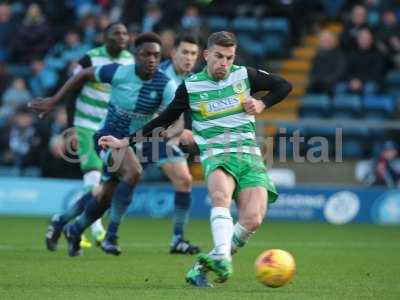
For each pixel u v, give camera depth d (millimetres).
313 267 24750
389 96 48438
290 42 54938
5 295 18734
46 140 45438
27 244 30266
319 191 43688
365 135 46719
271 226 40156
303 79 53281
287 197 43875
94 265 24359
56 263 24688
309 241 33469
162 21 50781
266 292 19422
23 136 46188
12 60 54500
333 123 42469
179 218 27969
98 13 54906
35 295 18750
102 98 29922
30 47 54000
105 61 29828
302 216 43781
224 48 20156
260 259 19359
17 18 57375
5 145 46938
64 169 44906
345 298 18797
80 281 21094
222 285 20453
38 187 44562
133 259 26047
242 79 20875
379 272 23750
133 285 20469
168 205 43594
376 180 43625
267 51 54281
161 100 25688
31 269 23250
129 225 39250
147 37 25266
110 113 25906
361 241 33812
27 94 49031
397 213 43094
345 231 38281
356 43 49938
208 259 19312
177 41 28203
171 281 21203
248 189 20219
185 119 28203
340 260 26750
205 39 42219
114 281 21156
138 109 25641
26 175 46062
